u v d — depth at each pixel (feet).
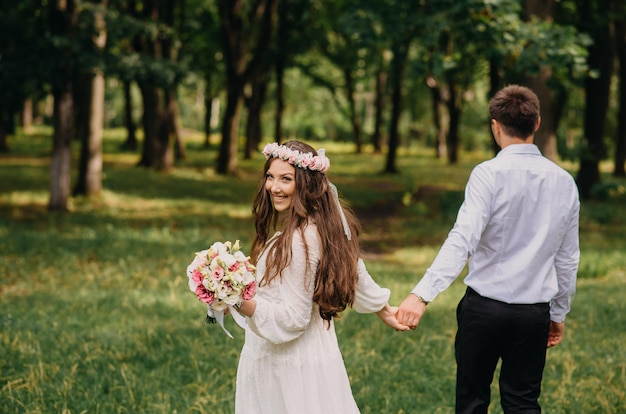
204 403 14.65
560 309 11.48
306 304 9.56
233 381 16.03
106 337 19.06
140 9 72.13
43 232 38.73
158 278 27.73
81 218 45.60
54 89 46.50
